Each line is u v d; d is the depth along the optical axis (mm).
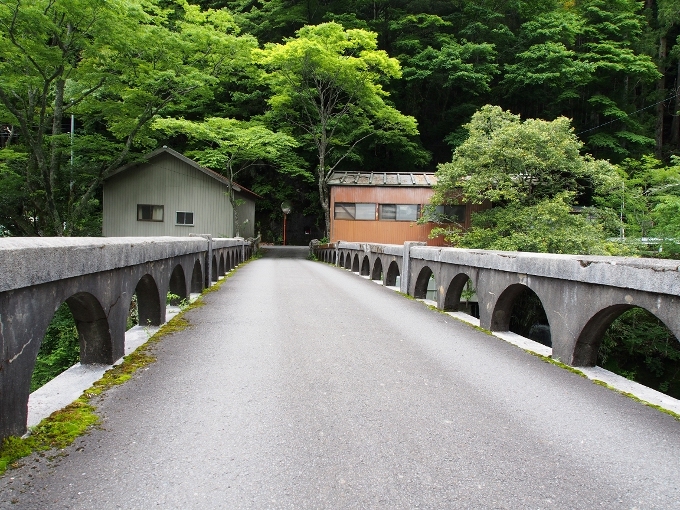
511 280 5281
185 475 2312
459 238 17219
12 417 2551
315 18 30281
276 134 22281
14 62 13539
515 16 32625
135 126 18266
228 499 2115
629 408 3303
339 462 2461
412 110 31594
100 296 3711
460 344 5062
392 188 22797
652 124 31938
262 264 17031
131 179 23766
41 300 2777
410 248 8789
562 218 15297
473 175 17328
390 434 2803
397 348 4820
